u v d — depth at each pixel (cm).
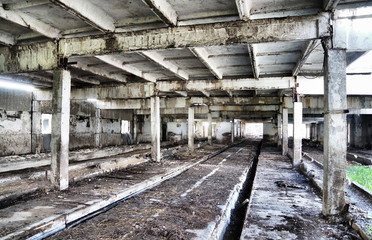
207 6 562
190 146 2069
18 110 1339
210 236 508
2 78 1103
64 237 490
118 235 500
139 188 884
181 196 792
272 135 3338
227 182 999
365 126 2373
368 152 2012
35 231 502
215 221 586
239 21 596
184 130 3155
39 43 771
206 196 794
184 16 609
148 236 498
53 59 757
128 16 632
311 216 577
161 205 699
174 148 2284
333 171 545
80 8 540
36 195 729
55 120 766
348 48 539
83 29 706
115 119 2225
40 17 637
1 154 1252
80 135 1775
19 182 809
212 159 1703
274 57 889
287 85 1141
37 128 1438
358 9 532
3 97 1257
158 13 538
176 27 637
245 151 2258
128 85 1363
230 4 550
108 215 617
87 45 719
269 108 2127
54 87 762
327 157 549
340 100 537
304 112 2064
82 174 983
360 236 459
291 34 565
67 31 727
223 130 3138
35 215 572
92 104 1900
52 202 669
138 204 707
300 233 486
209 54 870
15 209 612
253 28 587
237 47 785
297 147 1240
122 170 1191
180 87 1278
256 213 599
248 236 475
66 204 654
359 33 538
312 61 942
